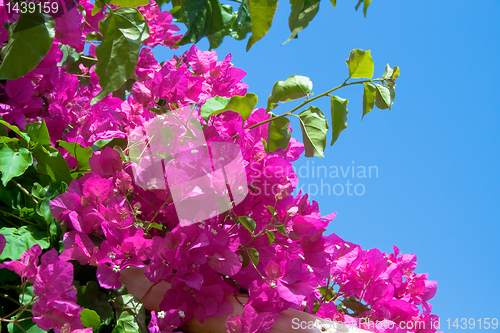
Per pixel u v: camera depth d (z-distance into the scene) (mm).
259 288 820
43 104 954
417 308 930
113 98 935
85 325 784
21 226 834
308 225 833
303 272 835
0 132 863
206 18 722
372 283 932
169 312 808
